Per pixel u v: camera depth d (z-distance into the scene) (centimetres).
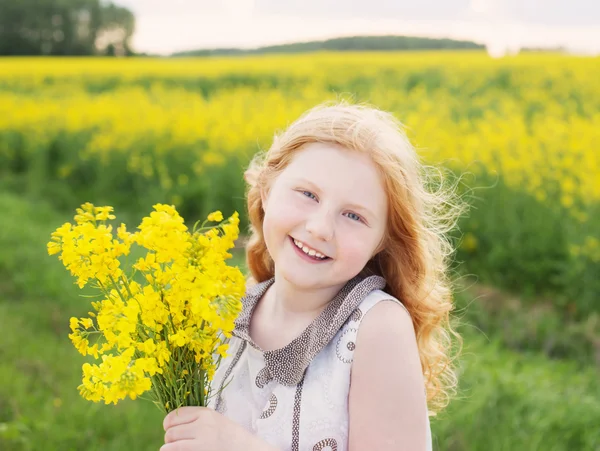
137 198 852
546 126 834
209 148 867
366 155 126
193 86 1841
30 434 293
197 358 118
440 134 750
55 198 877
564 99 1254
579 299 483
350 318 126
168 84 1861
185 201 771
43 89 1784
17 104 1334
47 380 344
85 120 1107
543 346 431
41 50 4372
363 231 125
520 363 400
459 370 336
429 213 150
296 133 131
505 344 434
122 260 429
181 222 114
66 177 954
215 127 932
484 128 776
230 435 121
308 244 123
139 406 324
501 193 583
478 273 552
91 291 470
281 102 1193
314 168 125
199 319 114
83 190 930
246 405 133
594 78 1400
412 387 121
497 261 536
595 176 590
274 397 128
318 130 127
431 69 1728
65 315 443
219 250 115
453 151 686
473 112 1179
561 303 493
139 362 110
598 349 425
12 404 313
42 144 997
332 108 138
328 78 1719
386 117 141
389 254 139
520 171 609
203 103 1286
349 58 2198
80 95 1564
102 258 117
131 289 120
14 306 454
